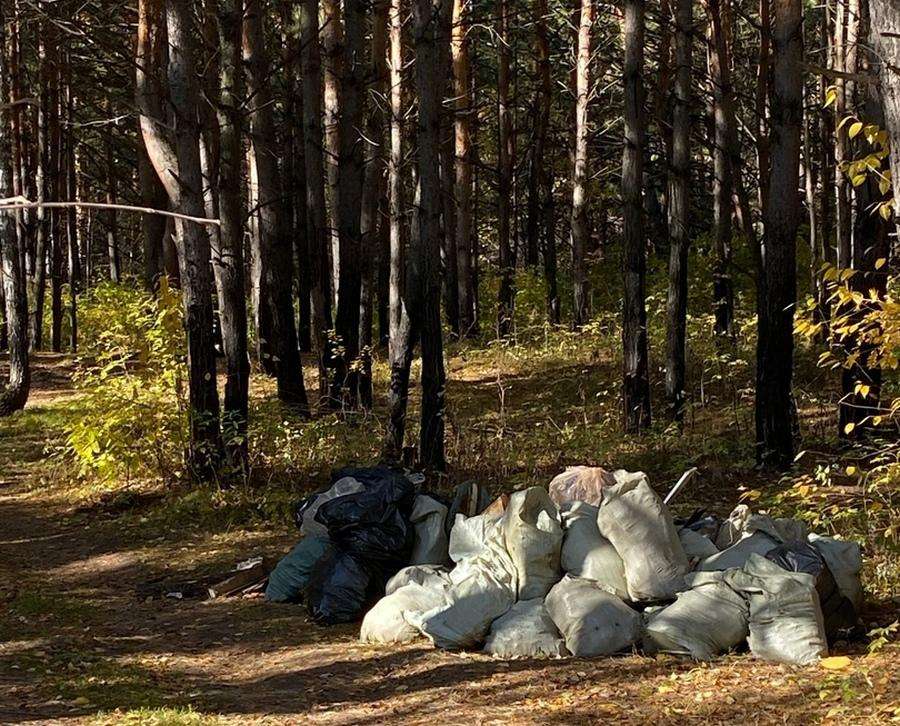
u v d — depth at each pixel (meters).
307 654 7.38
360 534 8.25
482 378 21.73
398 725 5.82
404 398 13.84
